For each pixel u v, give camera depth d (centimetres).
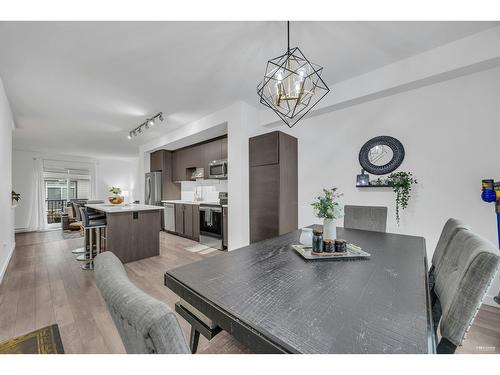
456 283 86
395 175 243
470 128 208
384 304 75
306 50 212
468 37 193
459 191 213
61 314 186
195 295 84
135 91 294
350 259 122
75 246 425
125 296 47
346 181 288
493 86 198
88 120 399
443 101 221
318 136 315
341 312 71
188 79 265
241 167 328
